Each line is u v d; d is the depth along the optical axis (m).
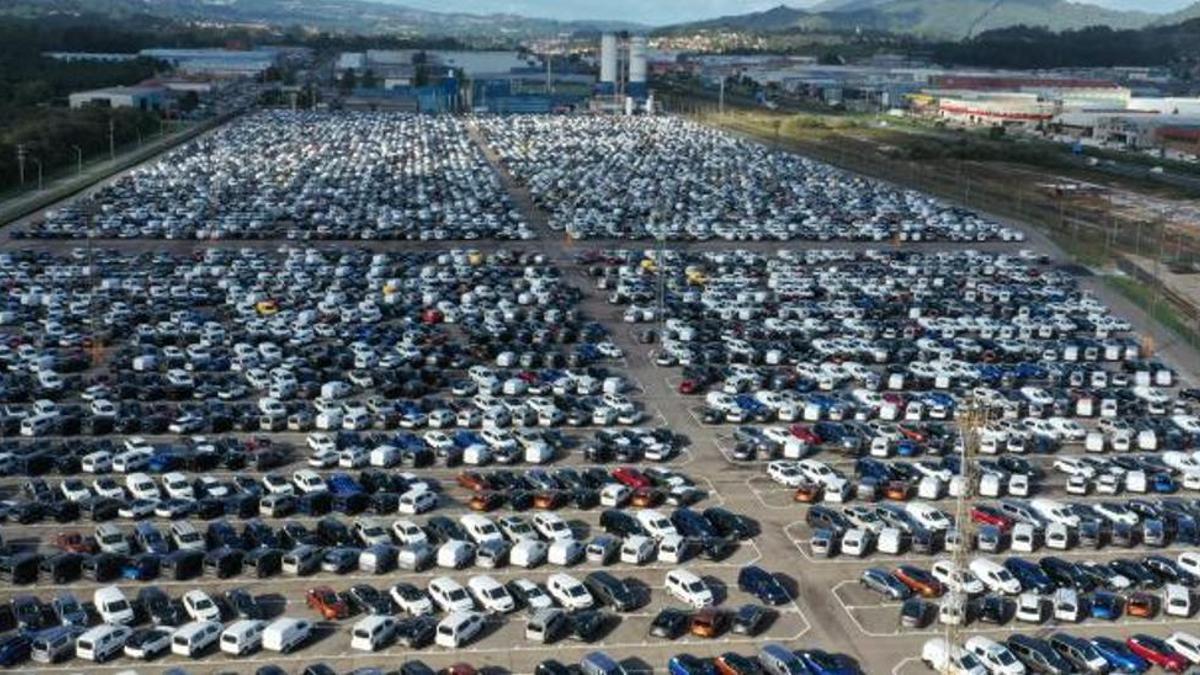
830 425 84.25
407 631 53.91
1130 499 73.56
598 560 62.72
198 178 199.00
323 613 56.31
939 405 88.31
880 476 74.94
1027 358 103.88
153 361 93.69
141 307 111.12
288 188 190.88
